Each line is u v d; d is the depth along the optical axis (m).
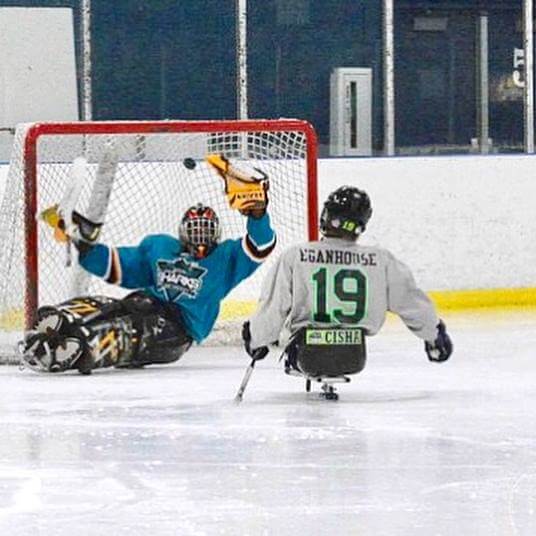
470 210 30.38
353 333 18.05
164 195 25.67
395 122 36.12
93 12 34.41
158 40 34.91
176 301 21.86
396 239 30.02
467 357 22.80
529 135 35.56
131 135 23.48
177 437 16.56
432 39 36.16
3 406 18.61
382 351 23.52
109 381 20.61
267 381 20.48
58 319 21.12
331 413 17.92
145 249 21.95
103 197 23.47
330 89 35.78
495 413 17.92
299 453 15.71
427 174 30.11
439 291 30.23
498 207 30.53
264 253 22.00
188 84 35.19
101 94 34.56
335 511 13.34
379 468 15.01
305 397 19.06
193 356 23.30
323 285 17.86
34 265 22.64
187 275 21.83
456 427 17.05
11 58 33.66
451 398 18.95
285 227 25.58
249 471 14.91
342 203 17.88
